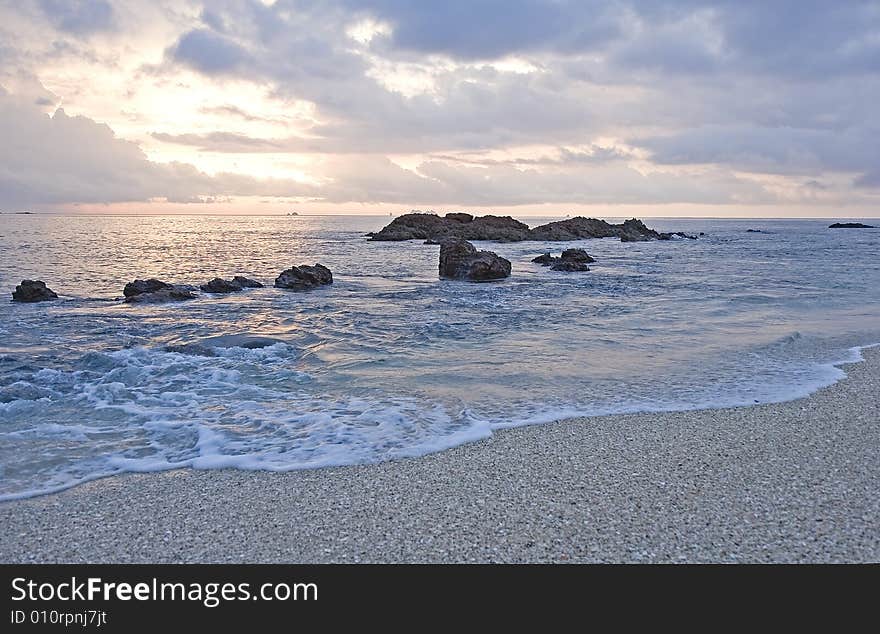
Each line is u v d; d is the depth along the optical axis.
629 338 14.42
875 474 6.43
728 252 52.97
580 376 10.88
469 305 20.42
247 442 7.66
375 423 8.37
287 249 55.00
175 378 10.84
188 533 5.35
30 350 13.21
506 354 12.74
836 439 7.54
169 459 7.14
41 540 5.25
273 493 6.15
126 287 22.16
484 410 8.96
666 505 5.74
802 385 10.12
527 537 5.19
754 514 5.54
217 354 12.69
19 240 66.81
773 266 37.16
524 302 21.14
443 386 10.30
